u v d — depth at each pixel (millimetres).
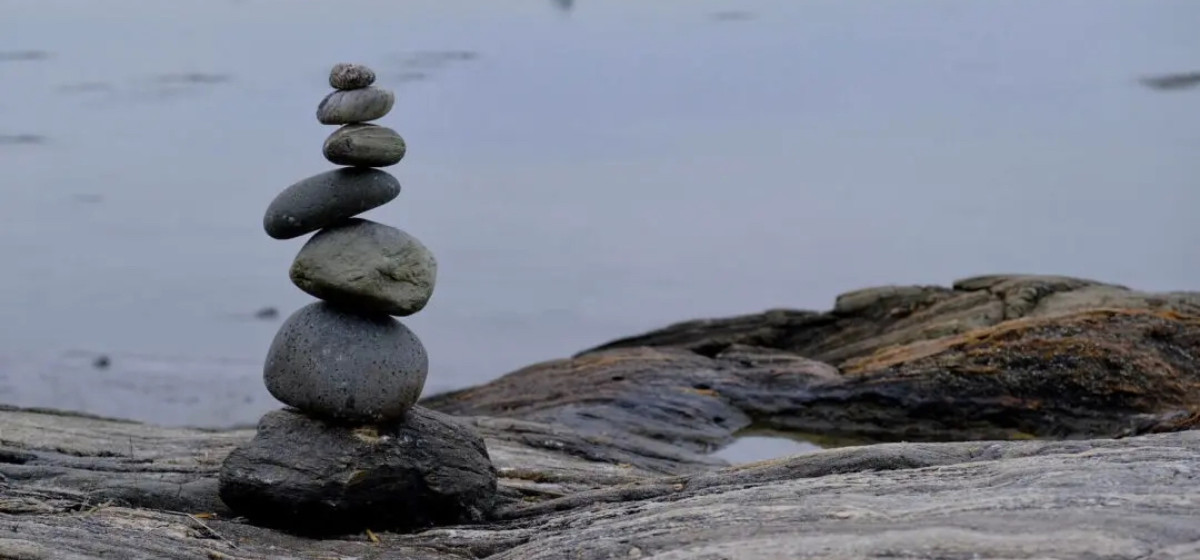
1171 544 2492
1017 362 4102
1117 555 2475
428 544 2881
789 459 2984
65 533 2730
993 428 4055
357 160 2910
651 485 3014
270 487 2906
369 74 2926
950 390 4094
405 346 2945
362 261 2910
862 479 2826
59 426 3479
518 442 3627
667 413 4082
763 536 2617
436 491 2959
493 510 3021
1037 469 2771
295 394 2938
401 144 2934
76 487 3008
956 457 2938
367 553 2854
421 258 2941
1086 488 2670
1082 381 4051
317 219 2918
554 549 2717
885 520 2631
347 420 2934
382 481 2928
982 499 2668
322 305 2961
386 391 2926
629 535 2705
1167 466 2729
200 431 3557
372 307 2936
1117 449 2850
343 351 2922
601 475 3230
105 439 3387
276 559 2781
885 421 4098
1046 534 2529
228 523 2916
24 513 2861
